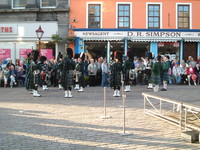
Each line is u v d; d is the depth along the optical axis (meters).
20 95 13.86
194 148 5.56
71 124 7.60
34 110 9.66
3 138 6.30
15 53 22.39
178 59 22.28
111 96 13.32
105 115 8.52
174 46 22.25
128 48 22.03
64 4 22.08
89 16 22.22
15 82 18.67
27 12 22.20
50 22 22.08
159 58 15.05
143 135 6.51
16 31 22.25
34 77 13.34
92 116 8.60
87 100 11.98
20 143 5.91
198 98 7.45
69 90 12.99
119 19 22.30
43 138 6.29
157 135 6.51
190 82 19.58
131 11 22.20
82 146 5.69
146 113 8.70
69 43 22.02
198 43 22.44
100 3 22.12
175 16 22.45
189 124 7.31
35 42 22.25
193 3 22.55
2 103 11.28
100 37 21.64
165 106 10.30
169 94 8.44
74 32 21.95
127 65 14.91
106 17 22.17
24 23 22.22
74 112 9.24
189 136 5.99
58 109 9.82
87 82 18.44
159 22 22.45
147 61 19.14
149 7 22.38
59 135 6.52
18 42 22.36
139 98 12.47
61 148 5.56
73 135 6.52
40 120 8.12
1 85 18.80
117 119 8.16
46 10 22.05
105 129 7.04
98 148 5.55
